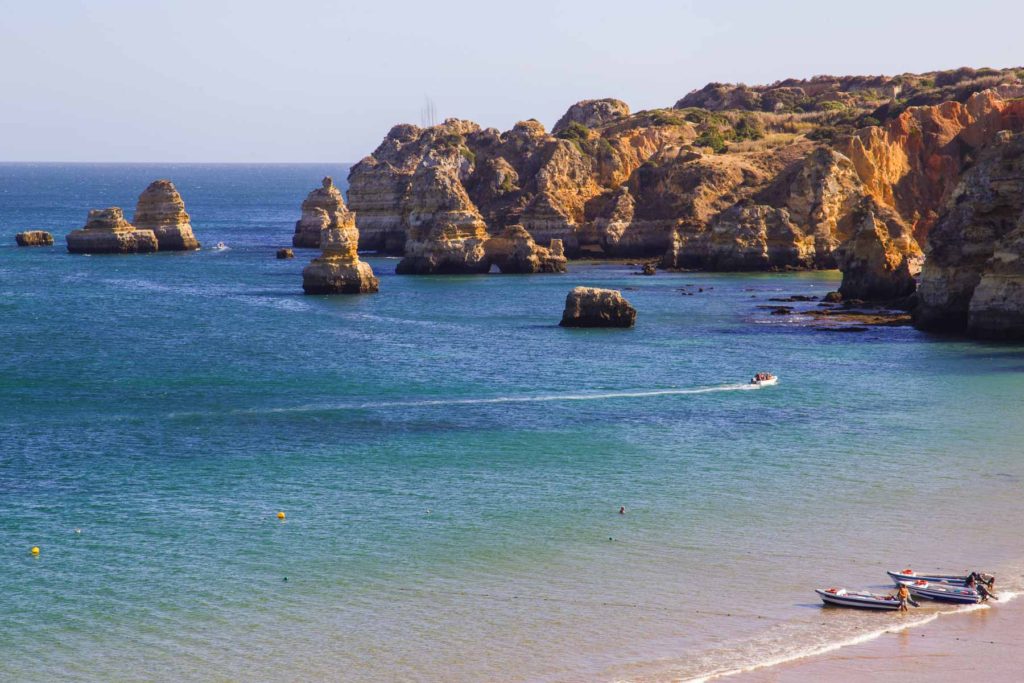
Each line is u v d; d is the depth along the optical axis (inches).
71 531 2289.6
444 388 3750.0
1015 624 1825.8
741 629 1812.3
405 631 1817.2
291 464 2792.8
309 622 1854.1
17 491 2559.1
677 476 2669.8
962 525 2294.5
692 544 2196.1
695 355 4379.9
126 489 2578.7
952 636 1780.3
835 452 2871.6
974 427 3127.5
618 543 2207.2
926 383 3764.8
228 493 2549.2
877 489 2544.3
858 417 3267.7
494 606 1910.7
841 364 4148.6
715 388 3727.9
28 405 3481.8
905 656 1706.4
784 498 2482.8
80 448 2950.3
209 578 2042.3
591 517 2365.9
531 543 2210.9
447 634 1804.9
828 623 1833.2
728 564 2094.0
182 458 2854.3
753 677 1636.3
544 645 1760.6
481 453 2888.8
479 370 4074.8
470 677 1653.5
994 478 2620.6
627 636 1790.1
